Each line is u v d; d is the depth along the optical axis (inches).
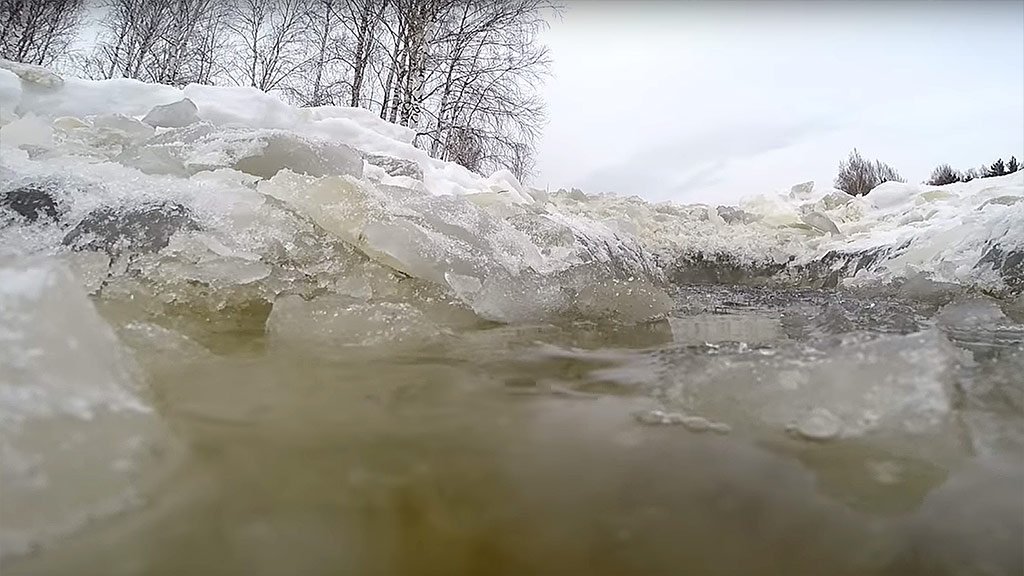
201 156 103.7
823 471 35.4
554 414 44.1
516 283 97.7
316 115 165.0
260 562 24.9
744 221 303.7
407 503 30.2
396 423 40.9
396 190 109.9
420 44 324.2
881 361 45.3
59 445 29.9
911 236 200.5
